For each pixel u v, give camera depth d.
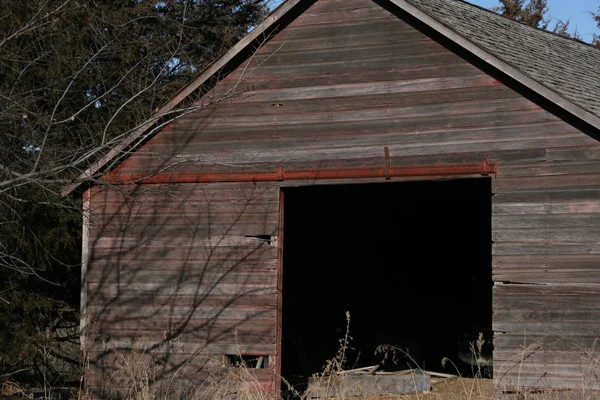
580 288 10.42
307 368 16.69
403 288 19.25
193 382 12.06
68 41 15.96
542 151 10.80
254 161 12.25
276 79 12.29
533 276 10.66
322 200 17.30
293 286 17.48
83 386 13.44
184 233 12.49
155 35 19.25
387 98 11.70
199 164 12.48
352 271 19.05
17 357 13.84
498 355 10.70
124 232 12.76
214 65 12.33
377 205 18.27
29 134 13.06
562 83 11.75
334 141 11.90
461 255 19.03
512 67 10.84
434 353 18.78
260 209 12.17
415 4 11.45
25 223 14.23
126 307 12.58
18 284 14.53
